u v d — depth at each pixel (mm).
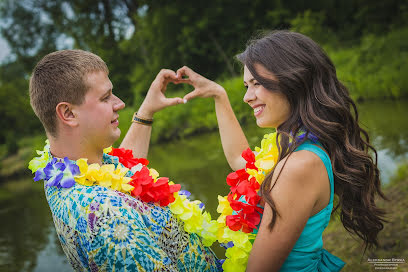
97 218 979
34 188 7898
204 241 1283
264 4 15711
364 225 1274
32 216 5148
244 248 1190
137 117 1634
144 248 992
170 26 15852
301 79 1128
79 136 1118
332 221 2881
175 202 1214
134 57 14945
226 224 1295
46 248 3777
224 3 15531
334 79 1208
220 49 15008
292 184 1048
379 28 14664
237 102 6914
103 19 17031
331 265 1230
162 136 9000
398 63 8711
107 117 1138
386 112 6098
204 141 7914
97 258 971
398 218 2477
